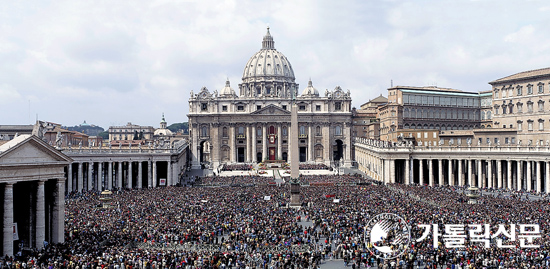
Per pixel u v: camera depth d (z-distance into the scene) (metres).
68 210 74.06
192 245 55.91
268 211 77.19
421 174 132.12
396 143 139.00
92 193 101.56
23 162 49.31
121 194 98.56
